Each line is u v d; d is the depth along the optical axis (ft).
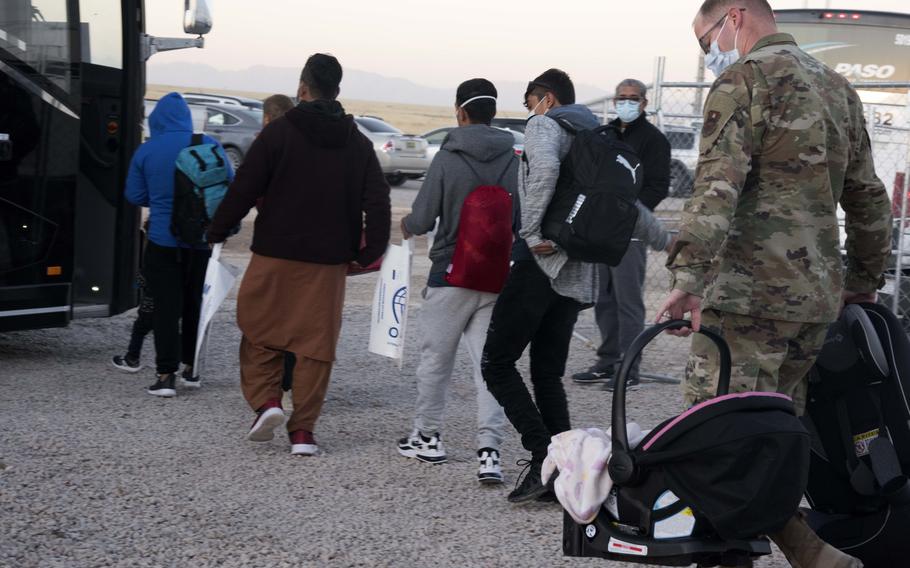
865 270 11.94
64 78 22.62
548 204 14.66
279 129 17.08
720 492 8.70
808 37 39.32
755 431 8.63
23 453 16.93
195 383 22.03
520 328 15.33
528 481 15.39
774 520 8.70
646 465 8.97
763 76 10.64
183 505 14.90
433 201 16.55
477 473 17.12
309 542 13.75
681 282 10.00
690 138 44.88
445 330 16.97
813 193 10.77
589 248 14.28
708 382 11.00
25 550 12.96
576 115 15.74
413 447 17.69
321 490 15.90
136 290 25.32
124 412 19.89
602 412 21.72
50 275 22.70
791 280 10.67
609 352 24.14
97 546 13.24
